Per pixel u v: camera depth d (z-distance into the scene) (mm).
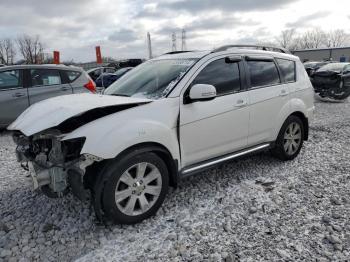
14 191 4090
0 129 7965
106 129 2914
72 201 3738
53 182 2973
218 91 3797
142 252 2799
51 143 3107
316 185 4074
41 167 3059
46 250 2857
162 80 3701
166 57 4301
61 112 3061
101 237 3027
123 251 2818
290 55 5039
